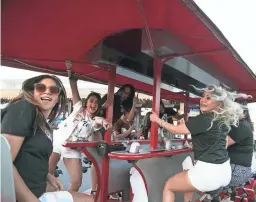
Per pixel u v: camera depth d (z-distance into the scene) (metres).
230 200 3.62
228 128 2.62
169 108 5.71
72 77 3.64
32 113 1.62
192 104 7.86
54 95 1.79
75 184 3.00
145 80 4.59
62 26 2.50
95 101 3.11
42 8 2.13
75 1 2.02
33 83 1.74
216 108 2.58
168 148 2.91
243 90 5.88
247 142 3.27
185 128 2.60
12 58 3.19
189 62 3.40
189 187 2.51
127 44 2.82
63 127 3.09
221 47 2.71
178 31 2.53
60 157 3.16
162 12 2.11
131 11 2.19
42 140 1.68
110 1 2.02
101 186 2.64
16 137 1.52
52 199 1.74
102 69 3.42
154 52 2.74
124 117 3.96
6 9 2.10
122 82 4.94
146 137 4.22
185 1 1.70
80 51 3.14
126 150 2.65
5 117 1.56
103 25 2.53
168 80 4.45
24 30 2.52
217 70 4.12
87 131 3.03
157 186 3.01
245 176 3.32
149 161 2.91
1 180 1.25
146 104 5.91
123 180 3.11
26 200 1.53
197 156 2.56
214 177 2.45
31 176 1.64
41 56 3.29
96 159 2.67
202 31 2.36
